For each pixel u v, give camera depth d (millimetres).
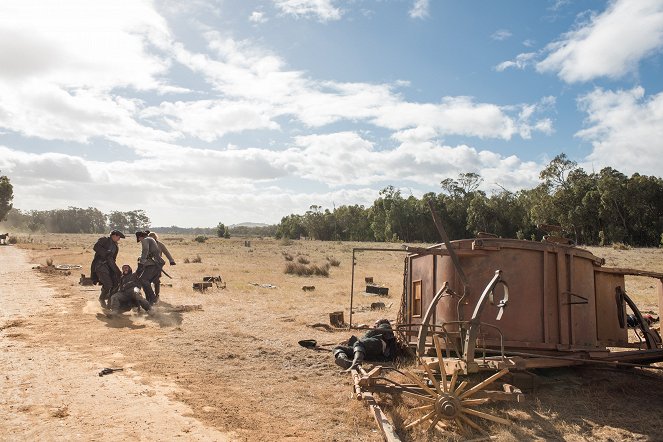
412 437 5887
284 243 78562
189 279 22609
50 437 5387
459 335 7941
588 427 6355
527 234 95375
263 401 6949
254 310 14477
